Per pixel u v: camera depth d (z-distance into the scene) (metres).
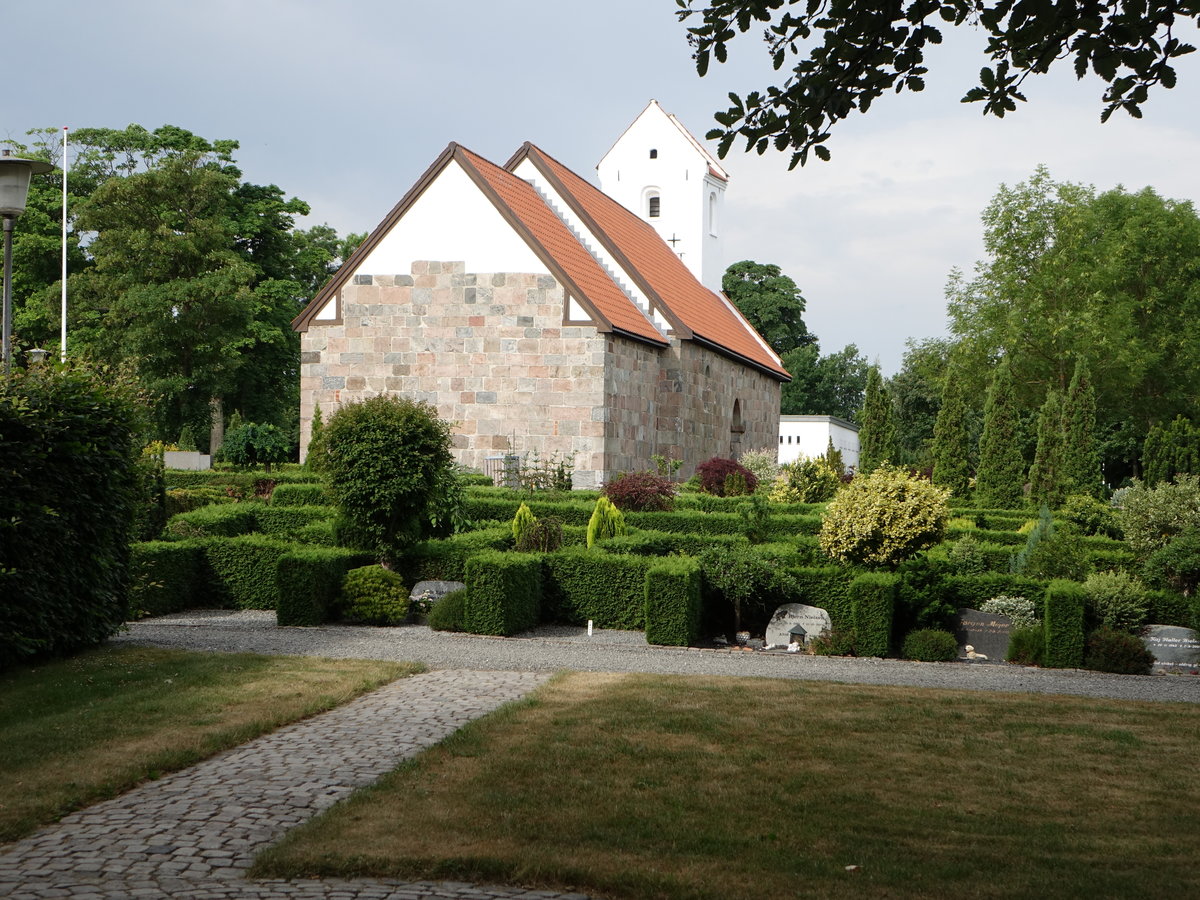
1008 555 20.00
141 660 12.38
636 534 19.70
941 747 9.33
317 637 15.00
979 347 56.12
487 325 31.45
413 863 6.55
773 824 7.34
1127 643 14.41
